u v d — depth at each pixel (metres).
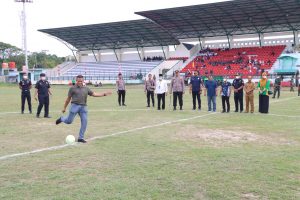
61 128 13.20
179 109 20.88
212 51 62.78
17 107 22.38
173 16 56.47
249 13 51.69
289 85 47.75
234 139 10.99
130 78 63.22
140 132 12.29
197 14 54.50
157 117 16.75
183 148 9.57
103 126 13.73
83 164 7.82
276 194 5.92
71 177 6.85
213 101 19.58
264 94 18.45
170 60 66.25
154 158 8.38
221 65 58.25
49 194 5.91
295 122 15.01
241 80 19.08
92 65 75.12
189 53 65.19
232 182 6.55
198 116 17.19
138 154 8.80
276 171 7.26
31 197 5.77
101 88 52.62
